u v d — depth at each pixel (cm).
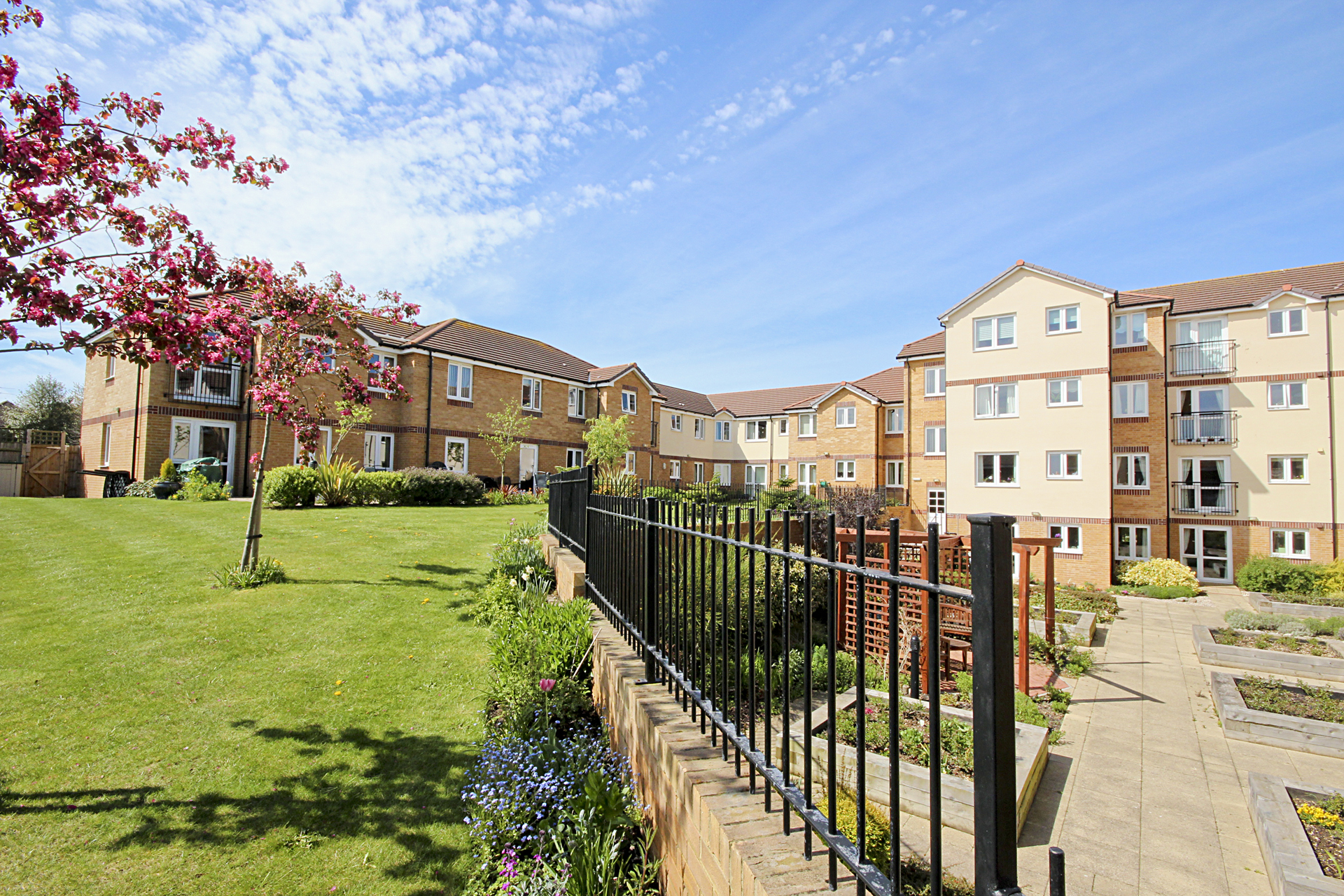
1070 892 398
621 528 477
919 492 2512
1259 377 1898
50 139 422
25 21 405
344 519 1287
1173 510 1980
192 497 1583
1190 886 403
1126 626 1260
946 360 2133
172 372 1767
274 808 380
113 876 319
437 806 393
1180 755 609
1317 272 2016
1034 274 1980
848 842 167
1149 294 2173
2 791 372
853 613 873
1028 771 492
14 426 3044
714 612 286
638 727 343
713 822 224
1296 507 1833
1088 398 1881
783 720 207
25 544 920
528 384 2745
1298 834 415
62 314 408
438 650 621
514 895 303
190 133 508
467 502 1884
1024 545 929
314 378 1827
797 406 3203
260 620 653
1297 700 706
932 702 126
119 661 543
